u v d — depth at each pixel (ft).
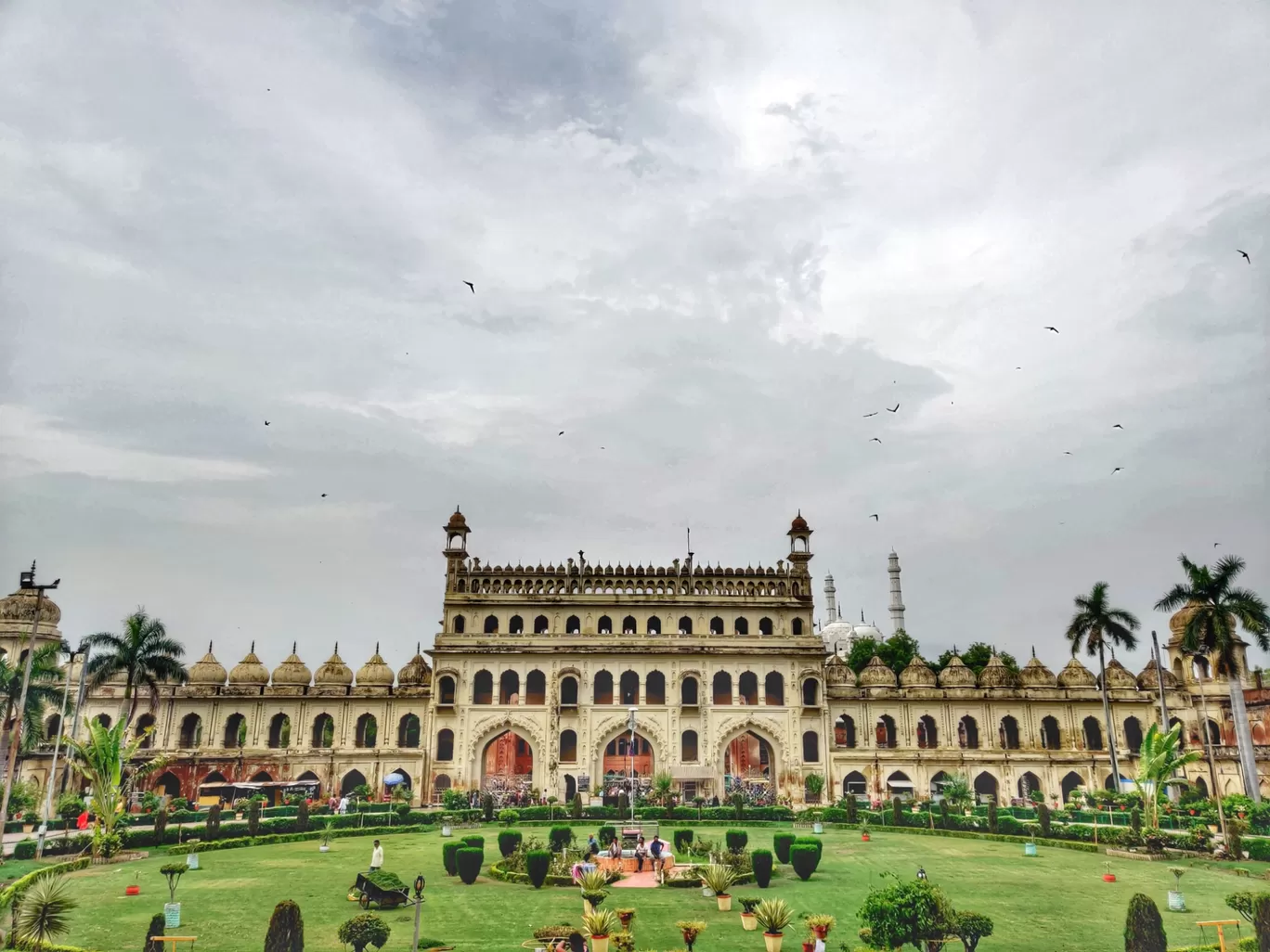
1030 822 171.22
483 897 112.06
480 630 244.83
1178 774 236.63
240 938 91.71
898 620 447.83
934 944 75.00
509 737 258.78
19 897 88.17
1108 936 93.71
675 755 232.32
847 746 251.60
